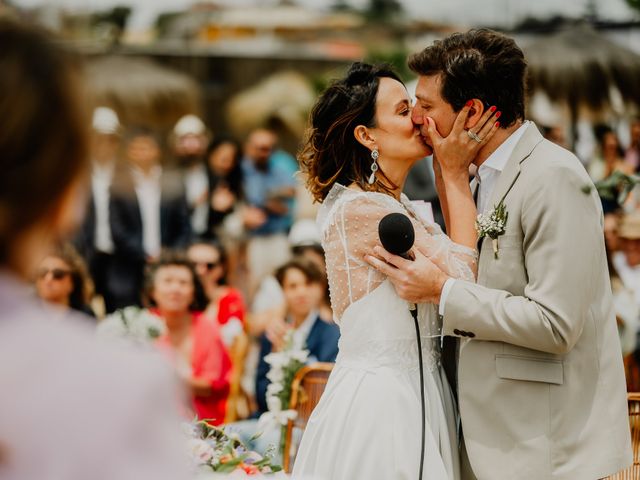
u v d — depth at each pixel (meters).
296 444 3.46
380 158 2.60
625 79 6.54
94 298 6.71
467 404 2.42
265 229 7.55
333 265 2.53
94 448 0.95
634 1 7.08
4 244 1.03
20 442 0.94
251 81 9.91
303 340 4.38
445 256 2.42
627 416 2.43
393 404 2.40
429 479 2.38
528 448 2.35
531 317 2.28
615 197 2.87
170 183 7.23
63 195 1.06
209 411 4.48
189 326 4.61
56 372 0.97
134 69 9.35
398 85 2.60
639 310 4.56
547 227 2.31
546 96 6.59
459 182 2.50
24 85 1.01
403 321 2.47
